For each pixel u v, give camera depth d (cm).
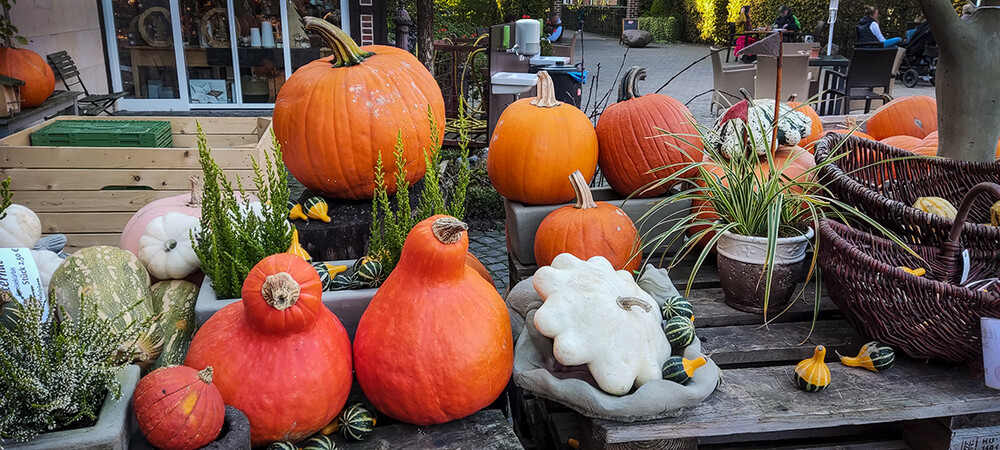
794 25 1379
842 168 252
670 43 2284
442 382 162
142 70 862
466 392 164
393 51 263
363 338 169
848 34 1454
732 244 216
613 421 170
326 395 158
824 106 838
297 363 154
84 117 474
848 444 211
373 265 196
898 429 218
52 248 244
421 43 626
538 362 183
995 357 175
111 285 188
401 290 166
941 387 188
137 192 398
